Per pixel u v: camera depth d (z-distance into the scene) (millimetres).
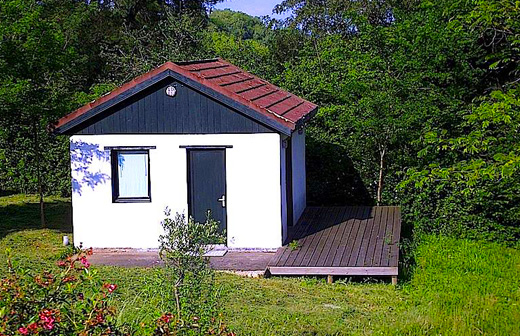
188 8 36062
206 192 14305
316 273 12602
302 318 9555
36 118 16734
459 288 12195
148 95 14281
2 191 23312
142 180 14547
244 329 8789
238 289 11141
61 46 16672
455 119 16656
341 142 19203
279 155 13961
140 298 9461
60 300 4875
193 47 28188
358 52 19531
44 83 17250
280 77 23953
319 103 21391
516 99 11609
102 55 30172
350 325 9406
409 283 12672
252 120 13984
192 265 8070
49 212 19688
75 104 16984
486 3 12469
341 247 14008
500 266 14141
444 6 16469
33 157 22672
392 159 18422
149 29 34531
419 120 16812
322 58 22969
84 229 14586
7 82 15289
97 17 34156
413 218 17547
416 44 16953
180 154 14281
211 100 14102
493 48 15016
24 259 13211
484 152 13867
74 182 14570
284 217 14680
